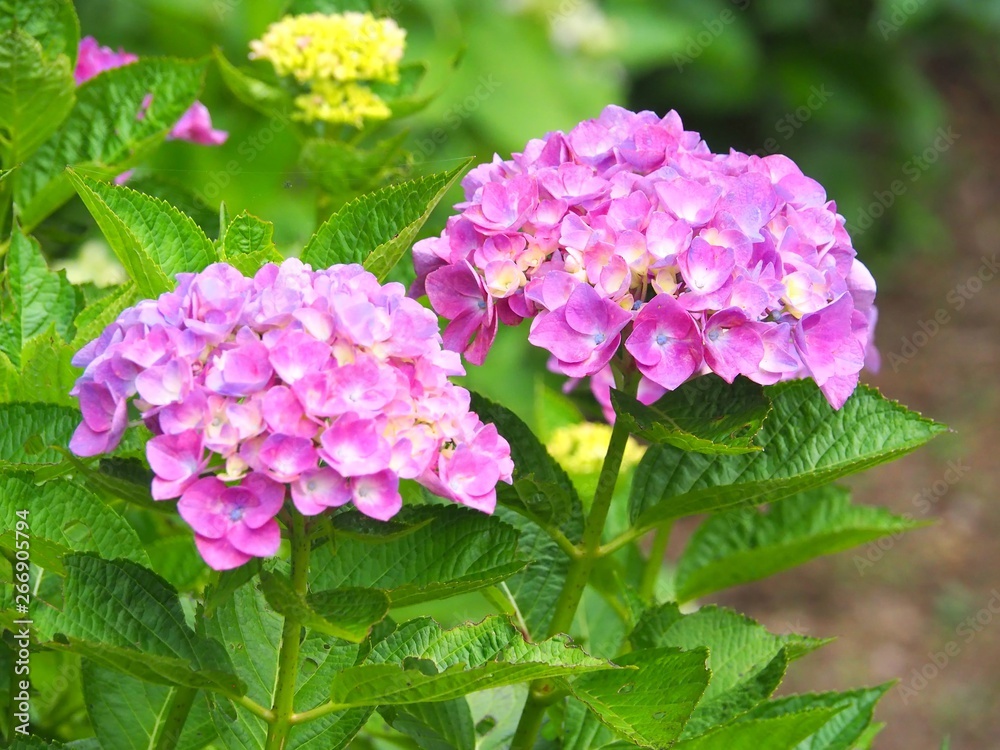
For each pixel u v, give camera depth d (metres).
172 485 0.97
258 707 1.03
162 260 1.09
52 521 1.06
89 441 1.00
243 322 1.00
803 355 1.05
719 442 1.05
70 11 1.19
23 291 1.15
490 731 1.16
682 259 1.03
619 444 1.08
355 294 1.00
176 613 1.04
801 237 1.07
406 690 1.01
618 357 1.07
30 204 1.20
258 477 0.97
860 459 1.06
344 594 1.00
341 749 1.05
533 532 1.14
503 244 1.06
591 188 1.07
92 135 1.22
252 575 0.98
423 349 1.00
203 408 0.98
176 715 1.07
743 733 1.07
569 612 1.10
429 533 1.06
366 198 1.10
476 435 1.01
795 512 1.22
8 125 1.17
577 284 1.04
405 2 2.24
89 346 1.01
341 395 0.98
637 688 1.05
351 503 1.03
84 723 1.19
